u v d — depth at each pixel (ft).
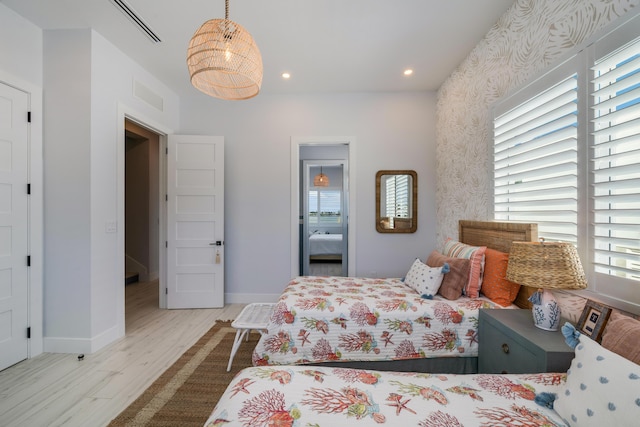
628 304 4.10
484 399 3.17
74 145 7.77
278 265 12.22
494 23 7.63
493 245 7.27
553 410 2.99
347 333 6.06
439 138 11.49
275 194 12.21
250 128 12.21
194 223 11.53
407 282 8.11
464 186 9.39
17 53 7.16
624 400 2.43
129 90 9.23
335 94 12.09
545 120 5.77
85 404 5.65
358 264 12.13
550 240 5.68
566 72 5.19
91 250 7.78
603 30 4.43
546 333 4.59
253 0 6.70
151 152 16.43
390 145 12.04
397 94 12.01
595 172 4.57
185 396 5.92
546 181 5.68
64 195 7.77
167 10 7.05
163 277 11.64
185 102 12.21
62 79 7.76
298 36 8.14
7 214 7.02
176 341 8.54
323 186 21.90
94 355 7.63
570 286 4.43
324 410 2.91
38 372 6.79
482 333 5.81
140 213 16.37
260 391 3.22
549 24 5.70
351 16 7.30
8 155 7.04
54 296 7.77
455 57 9.29
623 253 4.18
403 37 8.21
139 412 5.42
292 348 6.02
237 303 12.18
